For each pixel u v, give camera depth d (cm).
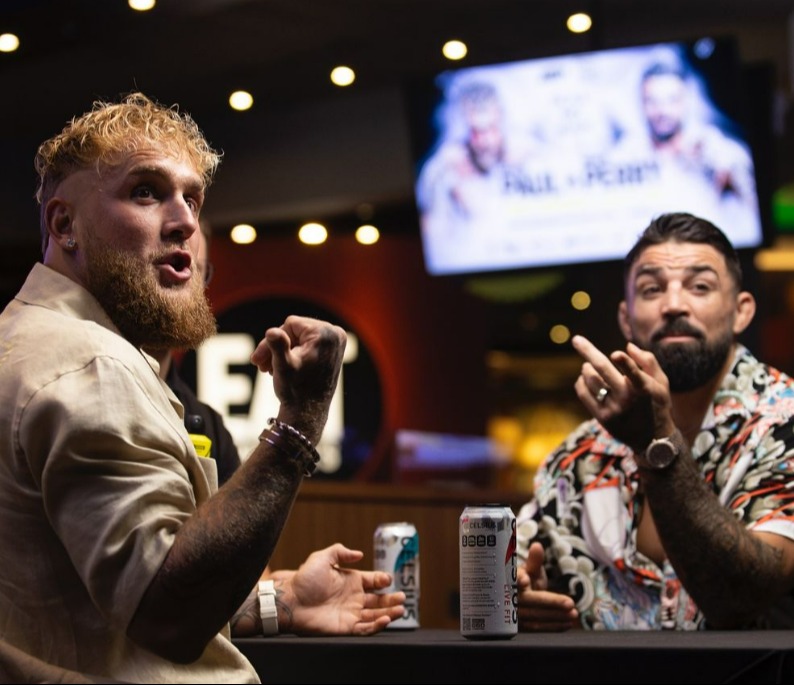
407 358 707
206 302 171
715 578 213
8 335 155
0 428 148
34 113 614
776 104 600
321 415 153
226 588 143
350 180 634
